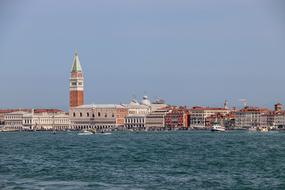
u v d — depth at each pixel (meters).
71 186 135.88
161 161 197.75
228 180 145.12
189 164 185.88
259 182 141.38
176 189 131.75
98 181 144.00
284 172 159.38
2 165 183.50
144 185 137.50
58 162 195.12
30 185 137.50
